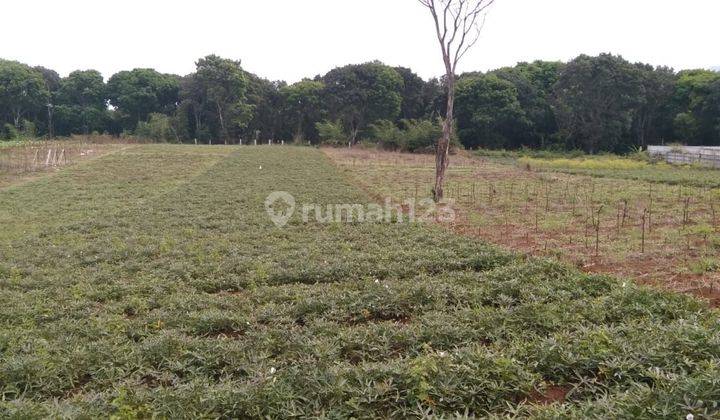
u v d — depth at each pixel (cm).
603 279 863
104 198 2009
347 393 516
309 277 985
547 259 990
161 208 1762
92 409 494
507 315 715
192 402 506
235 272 1028
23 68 6094
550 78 6084
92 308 831
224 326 757
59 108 6284
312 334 693
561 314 718
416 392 510
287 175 2684
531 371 562
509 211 1630
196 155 3675
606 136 5294
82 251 1199
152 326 753
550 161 3797
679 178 2403
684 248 1120
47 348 659
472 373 531
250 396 504
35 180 2469
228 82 5847
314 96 6016
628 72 5038
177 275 1005
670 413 440
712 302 808
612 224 1402
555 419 455
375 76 5934
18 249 1246
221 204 1838
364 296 827
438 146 1825
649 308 731
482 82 5528
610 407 460
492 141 5697
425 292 824
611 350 572
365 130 5981
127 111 6425
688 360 534
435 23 1734
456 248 1151
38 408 492
